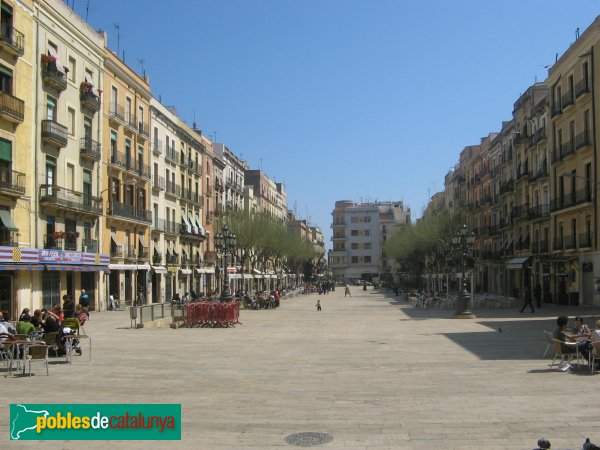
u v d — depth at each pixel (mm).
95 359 15727
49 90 34531
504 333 22375
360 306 47531
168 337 22031
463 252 33188
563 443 7504
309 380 12297
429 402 9977
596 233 38562
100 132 41500
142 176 49188
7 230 29875
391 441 7680
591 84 38969
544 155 49906
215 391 11133
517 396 10359
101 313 37719
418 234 72750
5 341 13398
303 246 99000
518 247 56531
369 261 152375
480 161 76312
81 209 37312
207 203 70125
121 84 45500
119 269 44125
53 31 34969
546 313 34375
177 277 57875
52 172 35250
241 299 44594
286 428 8398
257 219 65250
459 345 18562
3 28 30188
